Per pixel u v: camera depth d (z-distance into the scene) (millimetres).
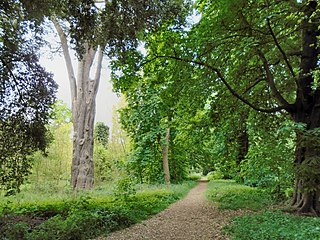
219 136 15539
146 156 22844
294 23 8336
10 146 10328
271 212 9039
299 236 5625
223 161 19359
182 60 9734
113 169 24547
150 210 10570
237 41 9008
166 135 24094
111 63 9445
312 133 8094
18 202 11922
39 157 20172
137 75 10141
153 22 8289
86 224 7152
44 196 14750
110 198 12773
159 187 19766
